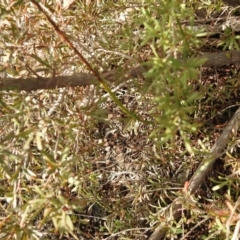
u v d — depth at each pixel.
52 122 1.40
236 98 2.01
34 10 1.61
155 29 1.13
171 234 1.82
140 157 2.07
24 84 1.27
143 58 1.61
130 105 1.93
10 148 1.52
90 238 2.30
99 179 2.19
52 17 1.64
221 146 1.66
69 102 1.75
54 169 1.22
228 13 1.76
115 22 1.75
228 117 2.03
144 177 2.05
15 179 1.38
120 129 2.09
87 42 1.70
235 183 1.82
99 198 1.99
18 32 1.43
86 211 2.31
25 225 1.21
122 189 2.22
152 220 1.87
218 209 1.46
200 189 1.97
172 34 1.13
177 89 1.05
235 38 1.58
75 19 1.69
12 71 1.40
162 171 2.10
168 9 1.13
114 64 1.75
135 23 1.62
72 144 1.62
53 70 1.28
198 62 1.04
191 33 1.17
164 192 1.87
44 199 1.16
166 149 2.03
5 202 1.99
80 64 1.60
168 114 1.05
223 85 1.87
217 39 1.71
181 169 2.04
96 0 1.76
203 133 1.98
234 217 1.28
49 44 1.62
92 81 1.35
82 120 1.42
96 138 2.18
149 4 1.47
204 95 1.86
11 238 1.35
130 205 2.10
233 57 1.56
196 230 2.06
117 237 2.24
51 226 2.08
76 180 1.41
